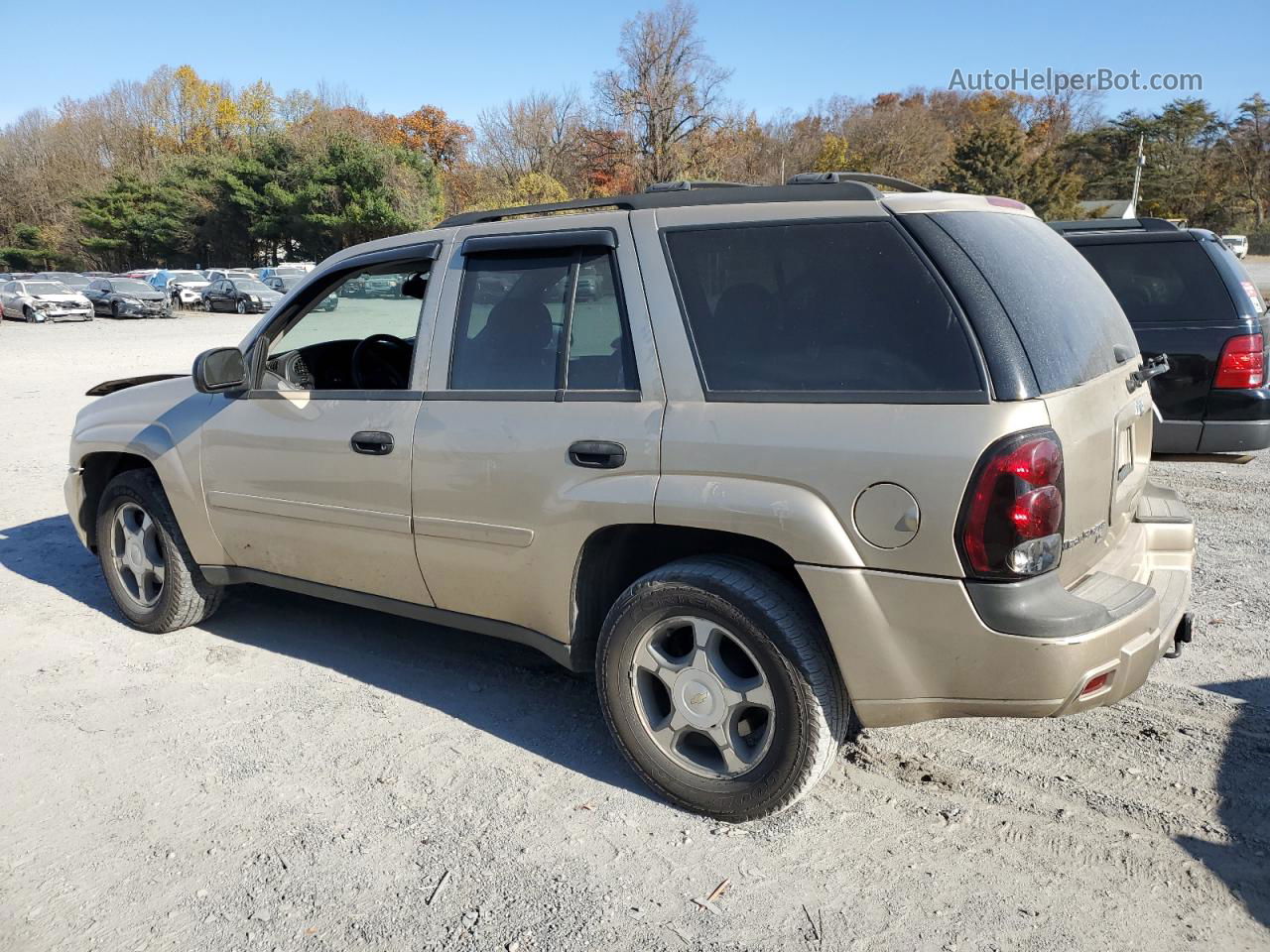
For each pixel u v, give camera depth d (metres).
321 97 90.19
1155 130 78.62
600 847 2.93
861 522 2.66
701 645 2.97
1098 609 2.61
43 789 3.32
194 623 4.75
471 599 3.57
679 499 2.91
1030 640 2.53
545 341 3.32
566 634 3.32
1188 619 3.12
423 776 3.36
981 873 2.76
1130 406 3.12
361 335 4.19
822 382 2.79
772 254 2.95
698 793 3.04
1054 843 2.88
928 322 2.68
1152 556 3.34
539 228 3.43
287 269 44.25
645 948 2.49
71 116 94.38
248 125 91.75
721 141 62.62
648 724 3.15
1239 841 2.87
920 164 71.31
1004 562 2.52
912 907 2.62
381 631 4.75
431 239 3.71
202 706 3.94
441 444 3.47
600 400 3.14
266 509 4.07
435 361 3.57
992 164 56.00
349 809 3.16
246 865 2.88
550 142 78.00
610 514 3.05
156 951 2.53
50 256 83.19
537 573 3.31
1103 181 80.31
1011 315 2.66
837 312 2.81
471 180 78.25
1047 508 2.54
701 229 3.07
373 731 3.70
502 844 2.95
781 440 2.78
